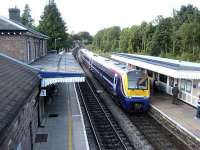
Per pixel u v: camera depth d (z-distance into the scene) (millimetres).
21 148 10680
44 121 18453
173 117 18578
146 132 18031
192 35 57469
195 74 19953
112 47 105438
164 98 24938
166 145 15875
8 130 7676
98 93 30781
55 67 21438
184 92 22938
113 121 20141
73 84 34906
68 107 22328
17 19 29594
